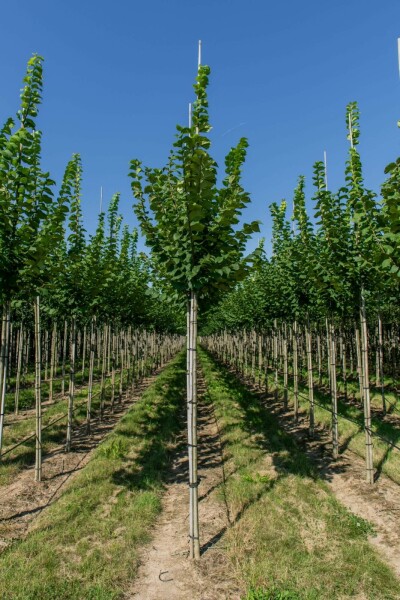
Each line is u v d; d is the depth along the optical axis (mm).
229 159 5551
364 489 6535
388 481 6883
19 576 4055
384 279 6980
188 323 5555
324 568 4215
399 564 4457
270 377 18828
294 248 8930
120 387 14750
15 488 6672
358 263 6938
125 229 14992
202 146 4602
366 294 7355
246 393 15539
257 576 4094
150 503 5832
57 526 5098
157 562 4551
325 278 7562
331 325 8625
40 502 6145
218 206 5324
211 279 5285
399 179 4766
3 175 5457
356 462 7891
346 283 7348
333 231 7234
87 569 4215
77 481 6641
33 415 12062
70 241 8727
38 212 5980
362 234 6086
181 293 5789
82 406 12844
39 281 6676
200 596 3926
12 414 12234
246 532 5000
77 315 9273
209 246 5129
